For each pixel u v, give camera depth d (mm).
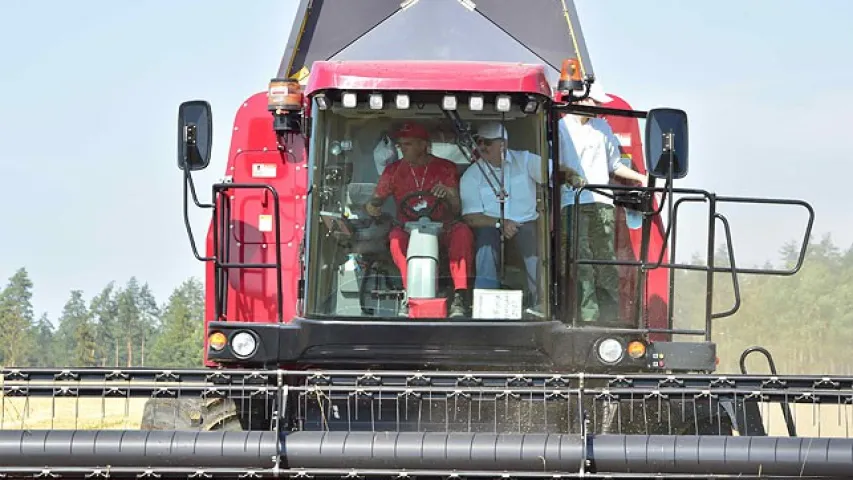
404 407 26062
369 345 26406
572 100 28281
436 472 22781
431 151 27141
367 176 27156
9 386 23578
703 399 24047
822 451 22594
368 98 26641
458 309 26891
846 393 23969
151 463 22797
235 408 27969
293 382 26750
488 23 33594
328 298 26953
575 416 25656
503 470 22719
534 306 27000
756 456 22641
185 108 26703
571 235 29516
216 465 22797
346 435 22953
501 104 26562
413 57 33469
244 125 31266
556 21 33344
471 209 27062
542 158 27219
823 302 107875
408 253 26984
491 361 26375
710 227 26797
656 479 22797
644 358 26281
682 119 26750
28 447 22703
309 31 33688
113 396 23688
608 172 30438
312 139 27188
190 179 26734
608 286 29656
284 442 22875
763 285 108250
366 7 33750
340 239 27094
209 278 31125
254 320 30781
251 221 30891
